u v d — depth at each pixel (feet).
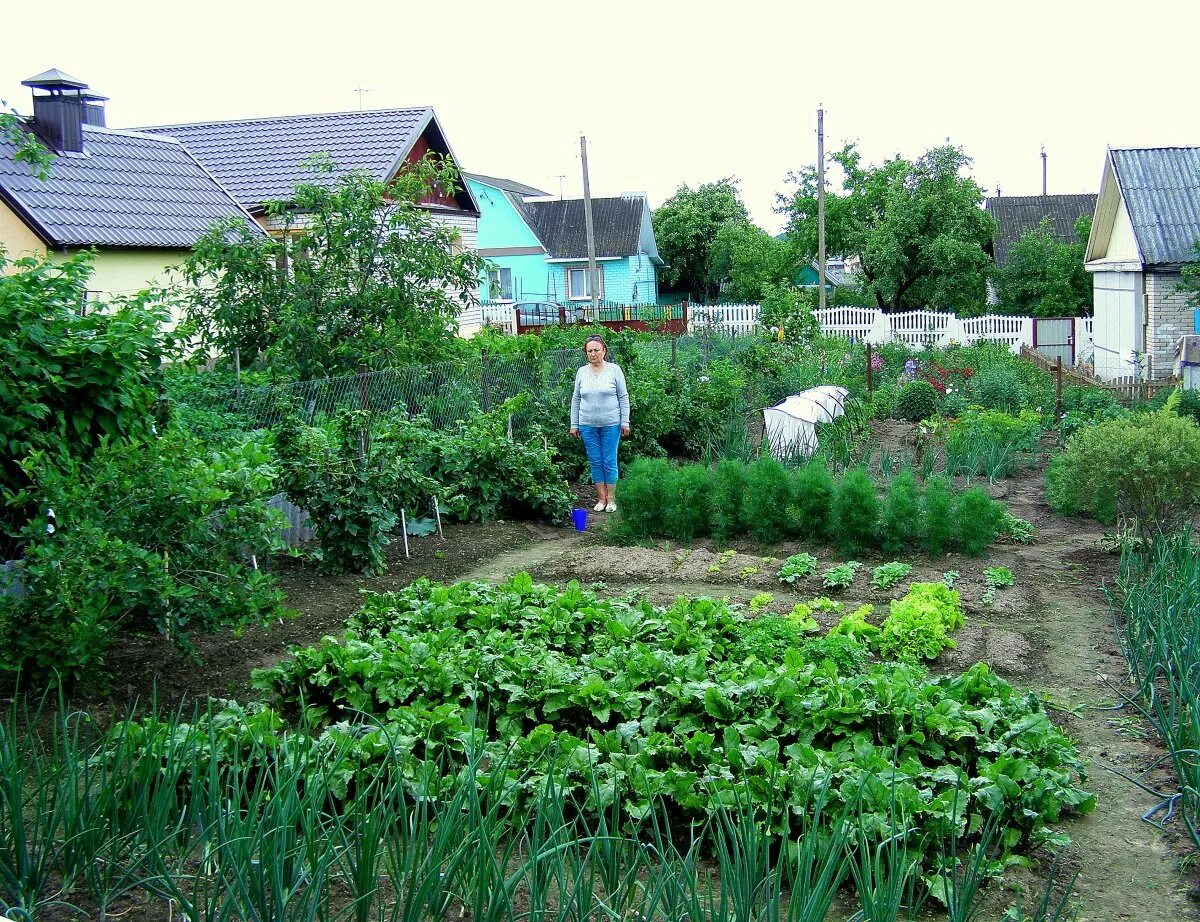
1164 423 32.01
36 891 13.73
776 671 20.63
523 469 40.42
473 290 56.95
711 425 55.47
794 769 16.79
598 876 15.29
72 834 14.06
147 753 14.93
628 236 169.17
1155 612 24.57
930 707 18.92
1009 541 36.91
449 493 37.83
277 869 12.76
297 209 48.44
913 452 55.57
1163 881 15.96
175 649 23.90
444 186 52.39
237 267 45.55
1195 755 17.81
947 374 78.33
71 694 21.24
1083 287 144.87
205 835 13.99
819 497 35.99
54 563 20.12
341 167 77.61
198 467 22.85
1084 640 26.68
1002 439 53.72
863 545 35.27
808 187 166.09
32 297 24.81
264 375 41.60
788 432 53.78
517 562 35.37
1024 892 15.53
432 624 25.02
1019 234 166.91
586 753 16.93
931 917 14.93
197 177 69.77
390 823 14.35
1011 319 122.72
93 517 21.49
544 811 14.49
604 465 43.60
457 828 14.16
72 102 62.95
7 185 54.03
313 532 35.09
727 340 90.43
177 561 22.27
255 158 80.38
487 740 19.76
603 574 33.12
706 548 36.70
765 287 99.96
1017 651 25.39
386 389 42.50
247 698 22.20
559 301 164.86
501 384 50.14
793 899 12.82
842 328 128.36
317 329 46.55
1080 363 99.66
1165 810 18.02
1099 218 105.29
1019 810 16.66
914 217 143.95
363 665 21.01
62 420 24.25
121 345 25.46
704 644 23.76
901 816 15.69
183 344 44.14
